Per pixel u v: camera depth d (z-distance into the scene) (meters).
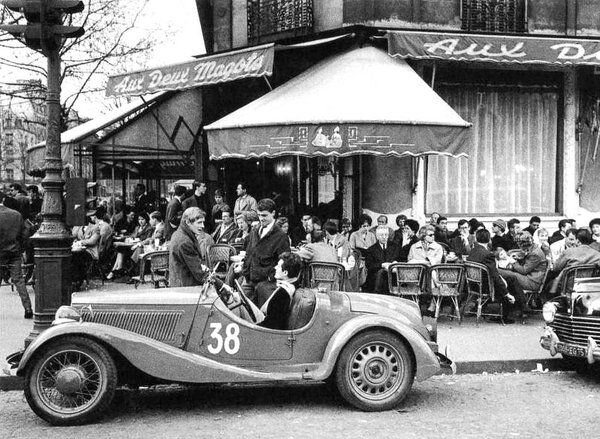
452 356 9.16
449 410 7.19
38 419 6.93
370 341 7.12
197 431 6.48
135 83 15.87
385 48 14.80
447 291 11.19
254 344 7.09
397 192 15.10
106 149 19.08
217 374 6.89
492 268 11.15
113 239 16.70
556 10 15.91
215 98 17.94
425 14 15.11
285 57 15.59
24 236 11.70
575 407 7.33
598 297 8.20
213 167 18.28
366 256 12.60
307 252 11.02
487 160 15.81
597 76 16.03
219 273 13.12
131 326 7.01
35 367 6.60
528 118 15.98
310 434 6.38
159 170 23.00
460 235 13.19
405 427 6.59
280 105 12.93
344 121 12.00
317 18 15.55
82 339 6.64
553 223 15.91
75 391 6.61
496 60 13.82
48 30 8.54
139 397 7.73
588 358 7.93
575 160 16.06
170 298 7.10
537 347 9.73
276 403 7.47
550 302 8.60
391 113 12.21
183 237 8.48
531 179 16.06
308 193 16.02
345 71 13.52
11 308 12.78
